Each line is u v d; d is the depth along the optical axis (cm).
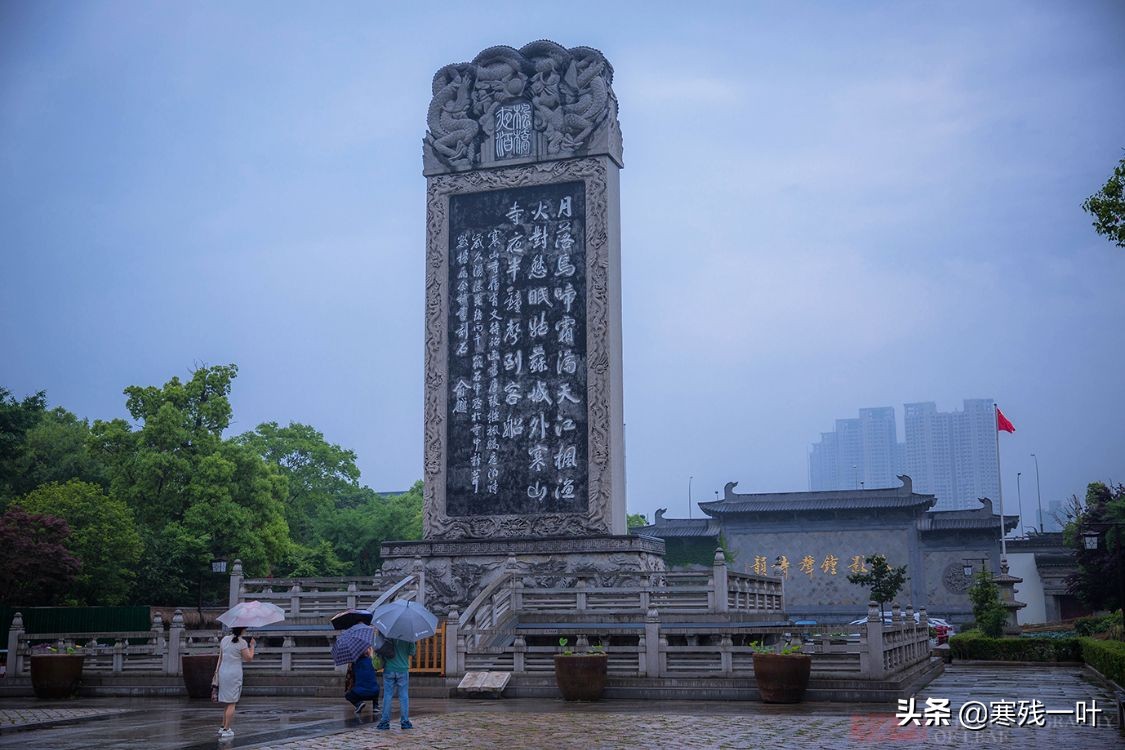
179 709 2455
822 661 2552
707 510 8050
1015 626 5303
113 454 5822
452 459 3628
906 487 7794
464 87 3828
